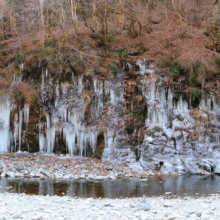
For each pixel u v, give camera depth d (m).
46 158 11.97
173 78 13.57
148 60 14.41
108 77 13.81
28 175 10.12
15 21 17.75
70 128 12.84
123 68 14.54
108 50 15.45
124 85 13.55
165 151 11.65
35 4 15.23
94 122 12.95
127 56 14.94
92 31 16.31
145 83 13.39
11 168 10.49
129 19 16.45
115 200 6.92
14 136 13.00
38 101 13.27
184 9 19.38
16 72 13.96
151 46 15.92
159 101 13.03
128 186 8.77
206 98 13.01
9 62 14.92
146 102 12.95
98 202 6.58
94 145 12.61
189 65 13.56
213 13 15.16
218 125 12.38
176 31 16.97
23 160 11.52
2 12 16.02
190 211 5.38
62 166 11.05
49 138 13.02
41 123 13.10
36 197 6.98
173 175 10.73
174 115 12.70
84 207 5.72
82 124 12.84
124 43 16.31
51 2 14.43
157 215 5.20
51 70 13.84
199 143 11.96
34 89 13.58
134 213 5.35
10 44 16.06
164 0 20.09
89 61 13.95
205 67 13.55
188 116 12.63
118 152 12.07
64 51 14.28
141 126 12.54
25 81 13.95
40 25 14.86
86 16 21.28
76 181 9.43
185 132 12.07
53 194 7.64
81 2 20.41
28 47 15.10
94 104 13.29
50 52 14.30
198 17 18.70
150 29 17.59
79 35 15.64
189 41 16.08
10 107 13.08
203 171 11.09
